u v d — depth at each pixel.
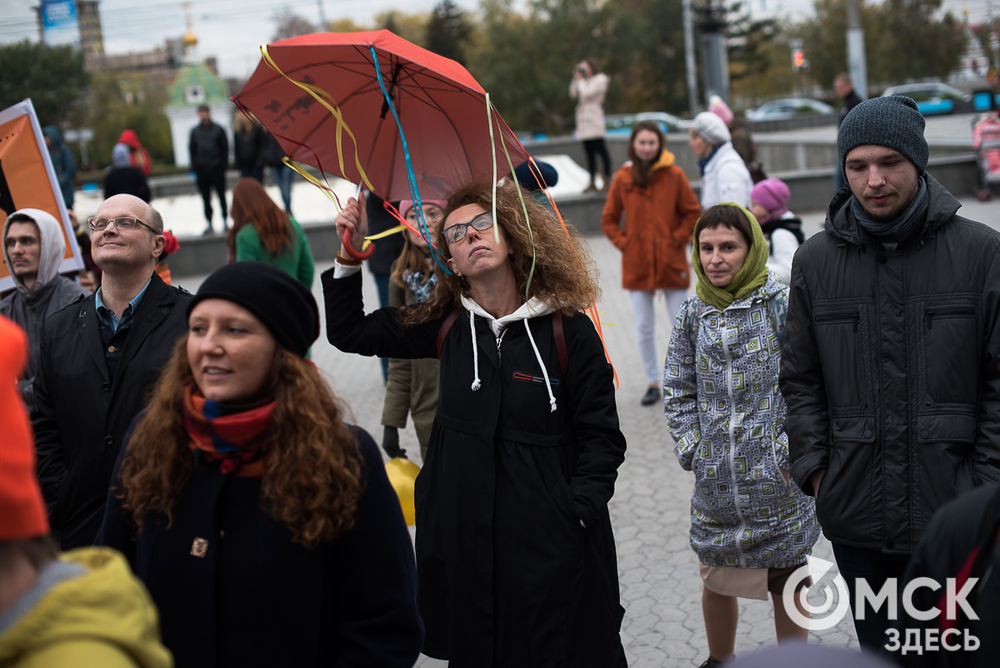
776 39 83.75
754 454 3.42
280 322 2.02
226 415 2.00
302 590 1.99
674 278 7.06
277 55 2.87
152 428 2.04
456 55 75.19
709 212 3.50
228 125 46.09
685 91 71.12
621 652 3.03
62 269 4.82
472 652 2.89
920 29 63.16
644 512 5.38
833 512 2.74
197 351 2.00
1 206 4.73
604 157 15.70
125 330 3.24
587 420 2.96
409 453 6.55
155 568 2.01
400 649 2.07
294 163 3.14
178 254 15.73
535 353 2.95
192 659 1.97
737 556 3.48
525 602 2.84
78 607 1.31
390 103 2.79
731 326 3.45
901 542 2.65
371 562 2.07
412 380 4.66
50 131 15.47
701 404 3.53
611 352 8.90
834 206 2.88
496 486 2.89
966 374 2.62
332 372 9.20
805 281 2.86
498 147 3.03
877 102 2.70
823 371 2.81
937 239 2.67
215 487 2.00
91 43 93.31
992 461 2.56
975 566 1.94
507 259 3.01
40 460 3.20
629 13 66.06
